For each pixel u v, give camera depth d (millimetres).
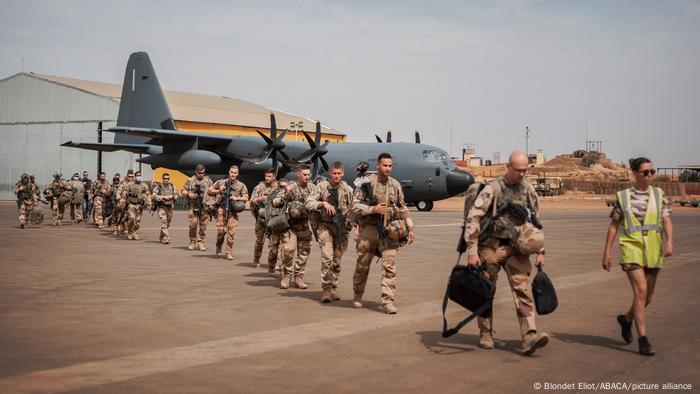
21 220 23953
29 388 5125
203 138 37625
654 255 6504
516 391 5184
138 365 5859
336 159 38062
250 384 5320
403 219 8617
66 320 7871
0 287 10367
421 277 11922
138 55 43156
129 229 19656
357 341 6930
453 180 36438
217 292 10203
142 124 42906
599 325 7754
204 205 16297
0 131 66062
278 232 10820
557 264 13680
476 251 6559
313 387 5258
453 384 5379
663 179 97812
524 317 6461
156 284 10922
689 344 6758
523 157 6539
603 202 68688
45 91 63531
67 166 62500
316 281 11625
